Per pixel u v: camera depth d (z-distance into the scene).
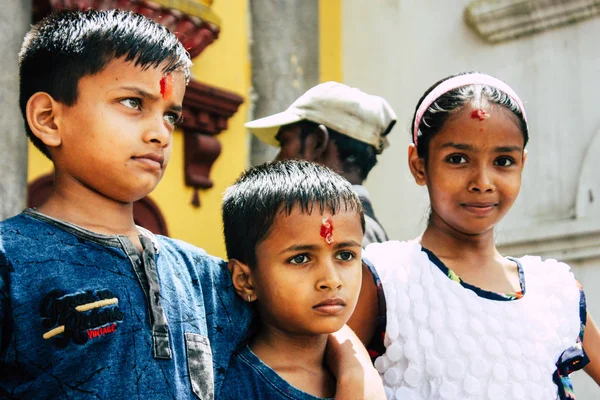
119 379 1.38
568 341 1.99
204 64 4.17
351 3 5.28
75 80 1.46
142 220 3.78
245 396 1.60
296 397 1.63
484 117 1.88
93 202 1.50
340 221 1.65
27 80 1.52
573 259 4.26
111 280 1.43
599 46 4.30
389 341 1.92
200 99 3.94
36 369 1.34
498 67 4.62
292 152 2.68
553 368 1.94
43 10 3.22
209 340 1.58
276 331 1.70
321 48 5.12
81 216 1.48
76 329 1.36
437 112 1.95
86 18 1.52
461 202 1.92
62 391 1.34
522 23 4.50
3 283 1.34
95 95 1.45
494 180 1.90
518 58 4.55
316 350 1.71
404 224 4.92
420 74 4.95
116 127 1.45
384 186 5.03
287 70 4.50
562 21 4.39
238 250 1.70
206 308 1.61
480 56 4.70
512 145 1.90
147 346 1.43
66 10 1.59
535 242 4.34
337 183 1.69
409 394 1.88
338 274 1.63
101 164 1.45
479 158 1.89
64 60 1.46
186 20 3.68
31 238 1.41
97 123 1.45
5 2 2.56
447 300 1.92
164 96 1.50
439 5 4.91
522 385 1.88
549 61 4.45
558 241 4.28
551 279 2.06
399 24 5.08
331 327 1.62
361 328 1.93
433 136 1.95
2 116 2.51
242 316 1.68
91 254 1.44
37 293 1.36
